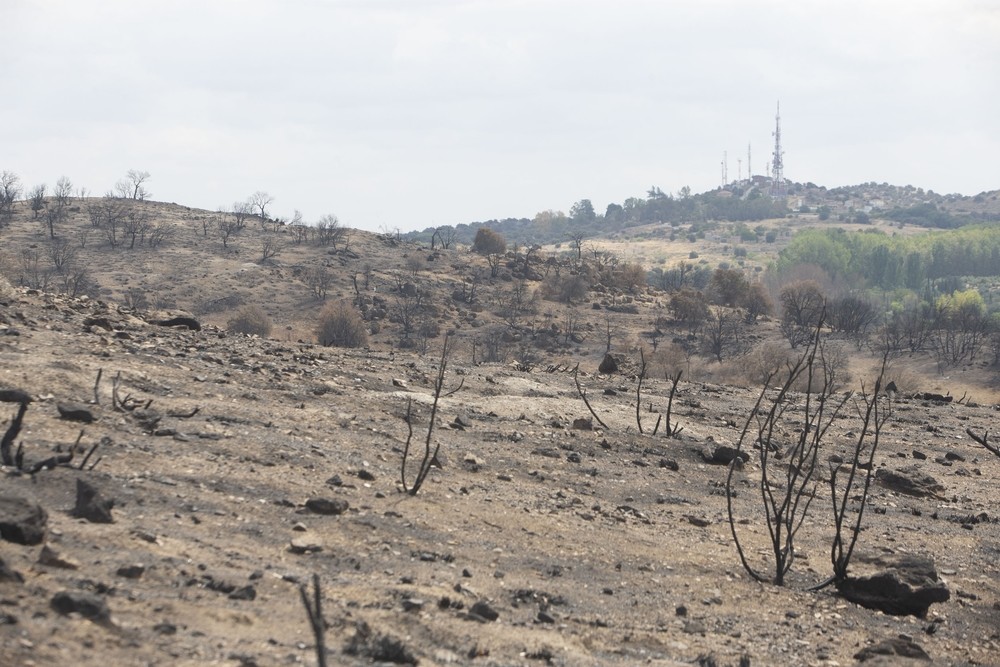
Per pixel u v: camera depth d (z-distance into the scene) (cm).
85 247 14900
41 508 954
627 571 1405
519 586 1216
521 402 2647
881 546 1794
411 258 16075
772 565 1571
